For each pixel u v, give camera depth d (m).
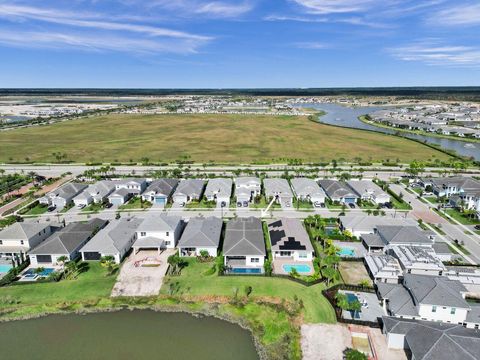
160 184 115.44
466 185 112.19
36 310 59.97
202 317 58.09
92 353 50.03
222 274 68.38
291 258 75.38
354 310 57.00
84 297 62.88
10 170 146.75
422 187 123.06
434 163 154.75
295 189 114.69
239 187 114.56
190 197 110.38
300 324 55.78
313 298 61.78
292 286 65.25
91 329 55.41
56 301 62.00
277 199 110.19
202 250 75.25
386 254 73.88
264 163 155.38
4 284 65.88
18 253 74.62
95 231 82.50
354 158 166.38
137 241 77.31
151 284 66.12
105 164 155.62
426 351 44.53
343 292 63.03
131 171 143.88
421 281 58.94
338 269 71.00
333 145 197.88
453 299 53.94
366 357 45.88
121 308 60.25
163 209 104.25
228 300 62.03
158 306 60.66
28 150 185.75
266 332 54.41
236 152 181.00
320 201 108.31
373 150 185.12
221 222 88.25
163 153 179.12
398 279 65.00
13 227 78.69
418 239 76.12
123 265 72.12
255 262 72.75
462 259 75.00
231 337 53.47
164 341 52.50
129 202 110.06
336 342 51.72
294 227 83.44
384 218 88.94
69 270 70.12
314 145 198.00
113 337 53.44
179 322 56.88
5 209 104.75
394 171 143.62
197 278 67.81
